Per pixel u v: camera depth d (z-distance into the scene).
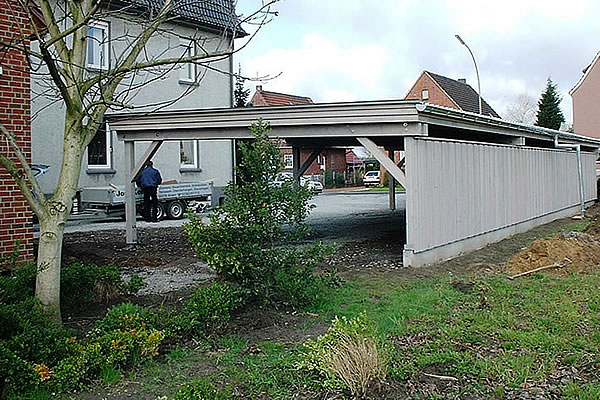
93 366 4.72
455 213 10.98
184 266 10.28
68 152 5.75
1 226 8.00
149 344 5.09
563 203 18.81
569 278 8.51
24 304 5.24
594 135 48.09
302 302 6.83
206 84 22.50
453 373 4.84
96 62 17.61
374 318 6.46
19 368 4.34
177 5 6.33
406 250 9.59
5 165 5.42
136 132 12.31
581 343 5.54
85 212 17.62
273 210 6.81
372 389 4.48
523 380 4.70
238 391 4.52
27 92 8.33
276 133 10.39
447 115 9.99
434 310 6.80
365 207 24.94
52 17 5.77
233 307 6.32
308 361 4.80
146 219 18.19
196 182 21.56
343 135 9.92
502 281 8.34
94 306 6.94
